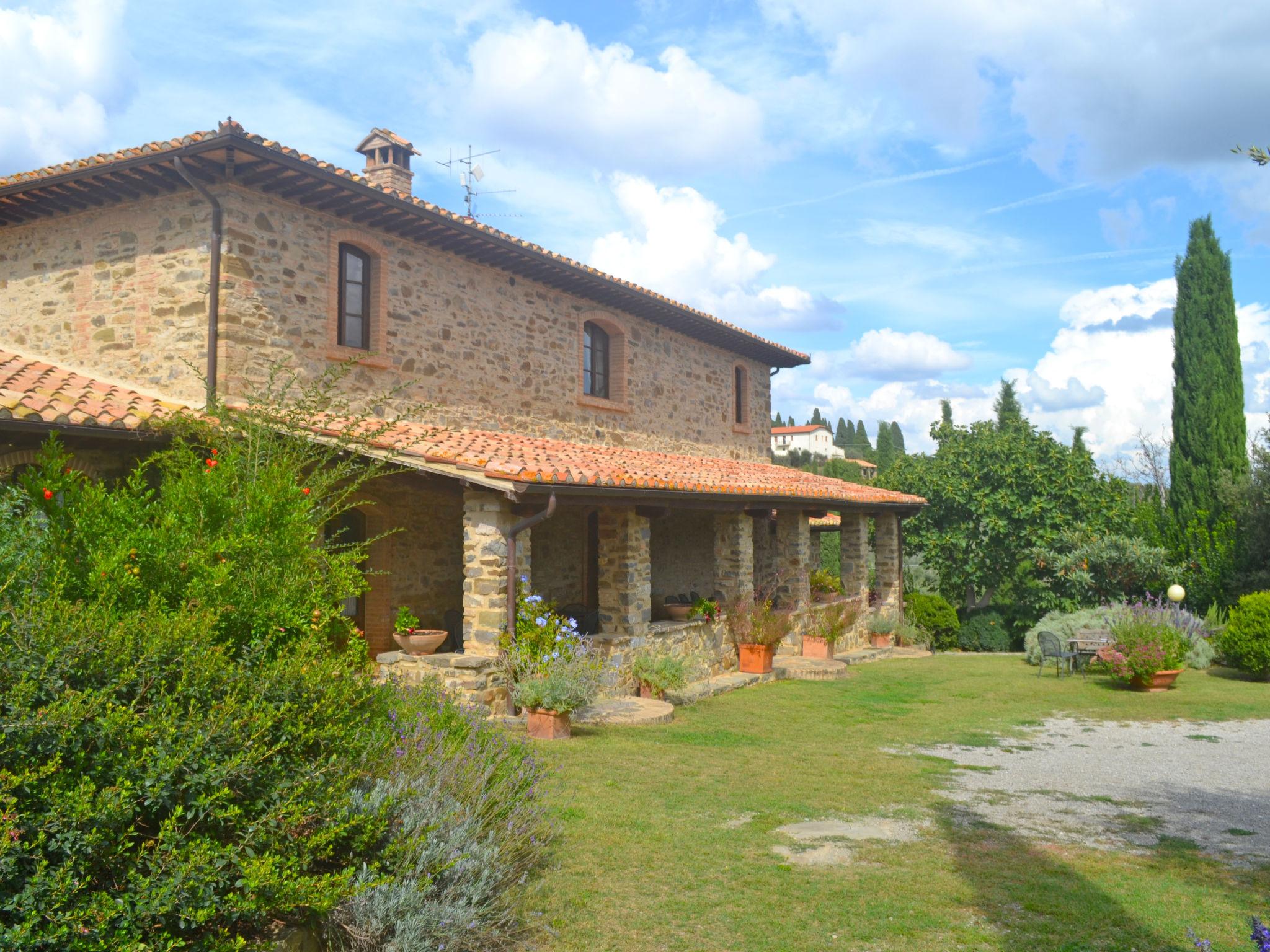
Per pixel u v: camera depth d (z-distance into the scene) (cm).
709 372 1809
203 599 453
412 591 1177
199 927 341
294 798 373
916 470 2142
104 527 475
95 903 297
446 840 445
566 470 925
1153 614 1526
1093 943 445
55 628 339
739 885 513
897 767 818
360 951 390
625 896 494
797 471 1973
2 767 300
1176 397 2097
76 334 1022
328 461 892
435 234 1118
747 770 782
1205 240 2083
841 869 543
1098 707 1182
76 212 1030
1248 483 1906
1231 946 440
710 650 1302
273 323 970
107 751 326
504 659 902
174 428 774
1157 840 612
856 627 1781
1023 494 2028
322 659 447
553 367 1376
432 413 1154
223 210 932
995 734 995
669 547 1769
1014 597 2091
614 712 973
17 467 806
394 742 496
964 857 569
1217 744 948
